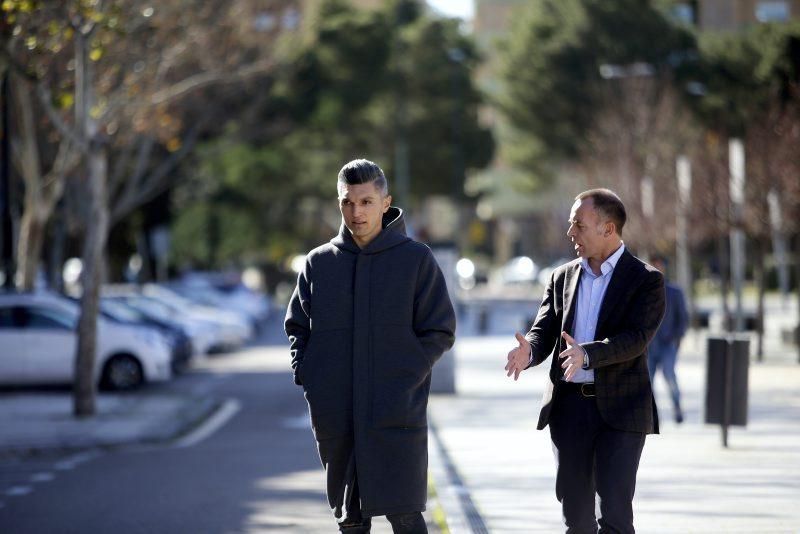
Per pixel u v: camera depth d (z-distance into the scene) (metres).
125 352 39.69
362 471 10.25
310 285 10.55
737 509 15.70
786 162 44.75
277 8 59.47
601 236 10.84
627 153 65.38
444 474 19.36
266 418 32.59
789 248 87.12
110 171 62.31
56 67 34.22
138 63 40.97
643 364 10.77
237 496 18.75
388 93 107.81
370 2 137.12
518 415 29.11
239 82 62.31
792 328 49.47
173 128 46.59
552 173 109.81
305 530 15.81
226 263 135.88
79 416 31.75
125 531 15.99
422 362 10.32
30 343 38.59
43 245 64.94
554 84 93.81
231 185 100.12
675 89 75.06
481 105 118.12
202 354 54.12
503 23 182.62
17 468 23.28
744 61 82.12
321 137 105.94
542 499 16.88
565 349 10.91
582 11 93.38
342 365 10.36
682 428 24.91
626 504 10.53
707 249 95.44
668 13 94.88
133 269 94.12
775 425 25.16
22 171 46.47
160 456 24.56
